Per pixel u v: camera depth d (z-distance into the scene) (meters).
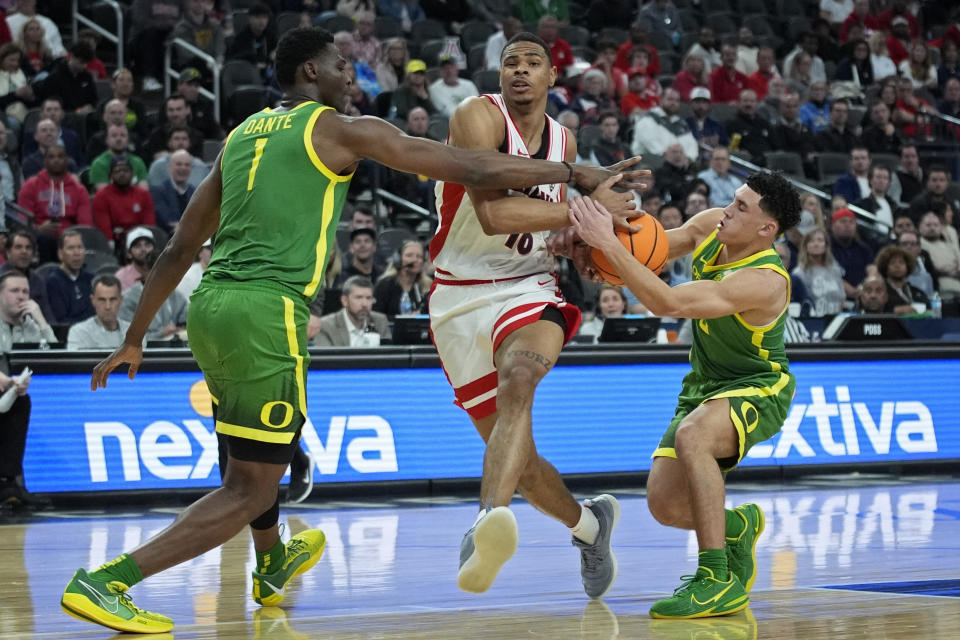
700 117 15.74
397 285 10.65
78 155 13.01
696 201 12.45
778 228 4.58
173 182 12.09
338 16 15.52
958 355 10.53
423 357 9.07
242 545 6.37
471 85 14.89
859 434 10.11
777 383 4.65
